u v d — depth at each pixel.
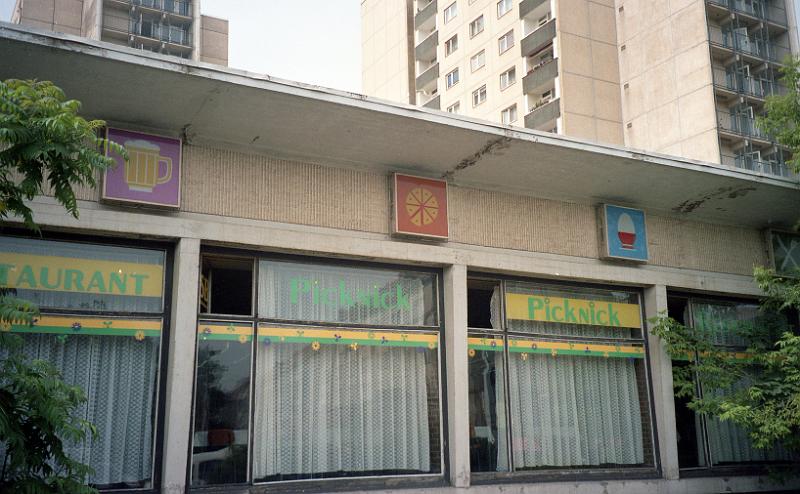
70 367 8.29
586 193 11.54
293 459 9.20
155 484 8.35
